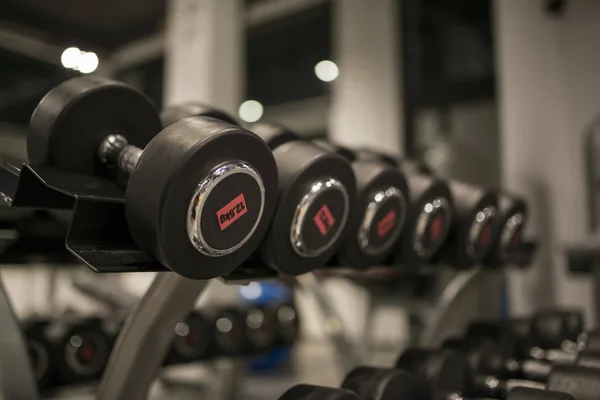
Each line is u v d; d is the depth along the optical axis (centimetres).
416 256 120
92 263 66
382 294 289
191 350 209
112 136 91
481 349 132
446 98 430
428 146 452
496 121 464
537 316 166
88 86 88
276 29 560
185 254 67
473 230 133
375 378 102
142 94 94
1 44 468
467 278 172
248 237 73
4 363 90
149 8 484
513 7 320
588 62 341
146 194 65
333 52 578
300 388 95
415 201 117
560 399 91
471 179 461
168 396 305
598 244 217
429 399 112
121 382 91
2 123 489
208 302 358
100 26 521
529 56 315
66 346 171
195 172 65
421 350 121
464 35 429
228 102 423
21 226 126
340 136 473
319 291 233
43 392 166
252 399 301
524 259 172
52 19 496
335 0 494
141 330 90
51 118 86
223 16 424
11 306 94
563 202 321
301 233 83
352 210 92
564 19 348
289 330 259
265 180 73
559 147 322
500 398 130
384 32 454
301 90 621
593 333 132
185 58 432
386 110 450
